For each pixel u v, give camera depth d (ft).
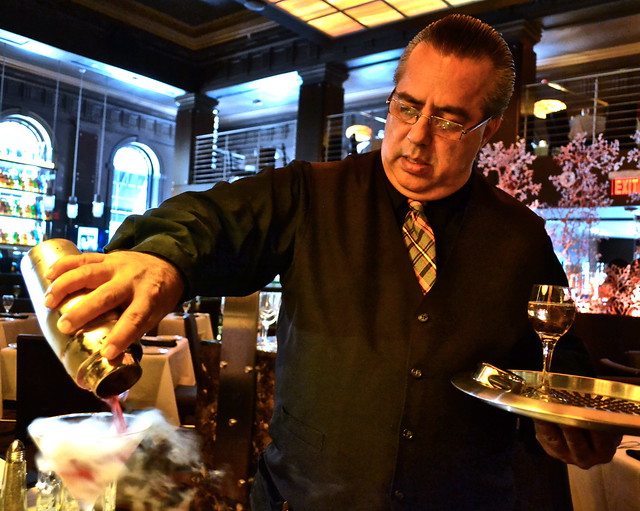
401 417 3.04
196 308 26.09
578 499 6.82
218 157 41.78
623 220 28.86
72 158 41.52
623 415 2.28
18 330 18.99
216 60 39.40
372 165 3.51
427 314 3.11
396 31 31.17
